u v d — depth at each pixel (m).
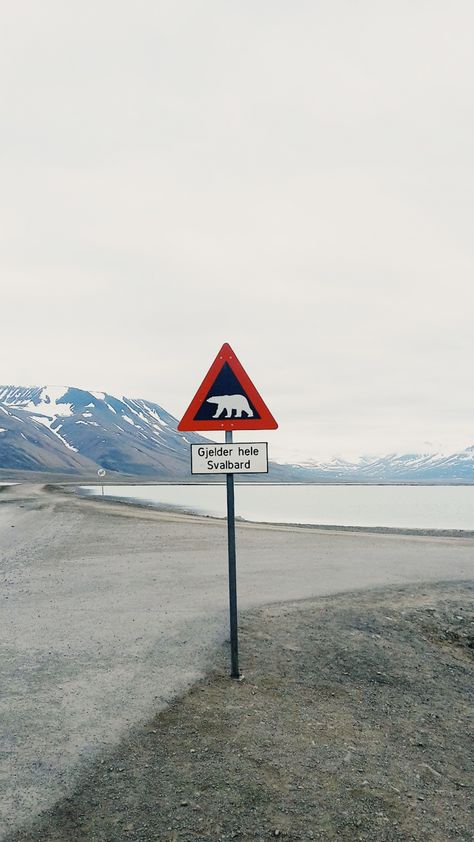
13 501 43.34
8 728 4.61
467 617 9.20
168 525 24.27
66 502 41.50
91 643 6.92
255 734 4.55
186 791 3.74
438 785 4.00
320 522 38.47
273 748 4.34
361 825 3.46
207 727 4.65
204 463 5.70
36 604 9.10
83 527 22.81
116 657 6.39
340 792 3.79
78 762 4.09
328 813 3.55
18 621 8.00
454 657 7.36
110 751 4.25
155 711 4.94
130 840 3.26
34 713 4.89
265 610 8.76
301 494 126.62
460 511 60.50
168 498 76.75
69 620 8.05
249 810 3.55
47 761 4.10
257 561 14.18
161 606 8.95
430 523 39.69
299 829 3.38
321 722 4.86
